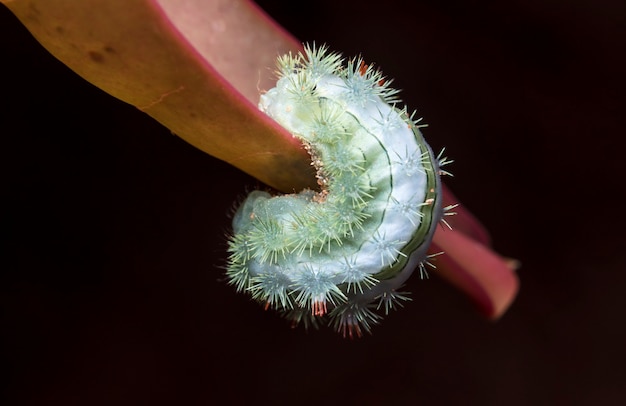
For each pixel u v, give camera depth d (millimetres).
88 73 199
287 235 219
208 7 230
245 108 204
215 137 207
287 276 220
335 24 351
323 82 219
